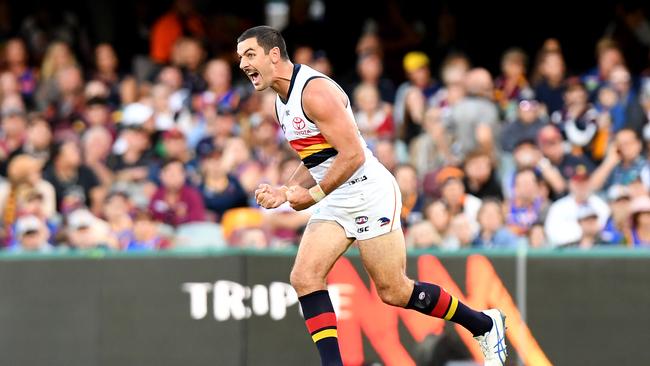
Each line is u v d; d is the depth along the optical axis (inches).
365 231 911.0
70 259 1181.7
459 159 1525.6
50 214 1483.8
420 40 1884.8
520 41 1953.7
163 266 1182.9
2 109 1702.8
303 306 912.9
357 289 1171.3
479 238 1317.7
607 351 1130.7
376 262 917.2
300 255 916.6
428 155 1547.7
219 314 1181.7
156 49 1844.2
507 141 1551.4
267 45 874.1
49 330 1175.6
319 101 868.6
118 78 1798.7
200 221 1437.0
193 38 1822.1
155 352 1176.8
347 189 905.5
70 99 1716.3
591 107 1562.5
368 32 1876.2
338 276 1176.2
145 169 1549.0
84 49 1905.8
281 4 2089.1
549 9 1942.7
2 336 1174.3
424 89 1674.5
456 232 1305.4
